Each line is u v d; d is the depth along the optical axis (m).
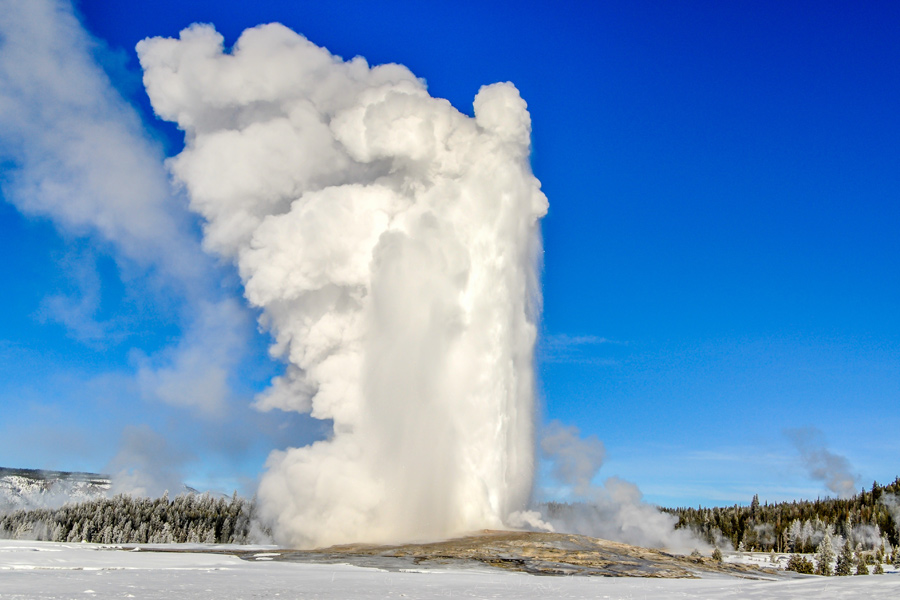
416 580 49.88
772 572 73.38
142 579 45.88
